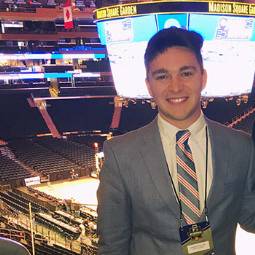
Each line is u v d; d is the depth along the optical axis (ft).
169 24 77.92
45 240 48.85
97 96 134.10
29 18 123.03
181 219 8.84
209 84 86.02
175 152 9.12
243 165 9.34
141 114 134.00
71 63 137.90
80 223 56.95
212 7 76.54
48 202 66.69
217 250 8.96
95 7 134.00
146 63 8.87
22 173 88.33
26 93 131.23
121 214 9.42
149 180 9.03
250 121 117.19
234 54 84.99
